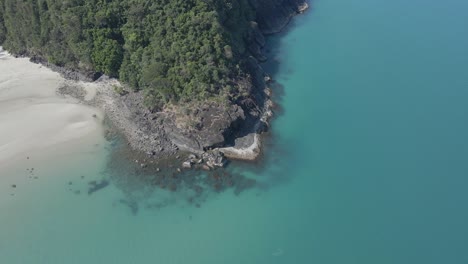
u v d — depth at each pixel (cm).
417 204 8700
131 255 7912
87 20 11062
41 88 11275
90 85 11331
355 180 9212
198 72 10244
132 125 10206
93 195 8900
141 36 10919
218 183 9175
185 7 10819
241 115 10056
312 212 8606
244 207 8725
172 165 9488
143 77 10581
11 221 8406
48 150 9719
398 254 7862
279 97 11388
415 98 11344
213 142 9625
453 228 8269
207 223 8450
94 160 9562
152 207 8712
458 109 11006
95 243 8094
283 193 8975
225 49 10669
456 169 9431
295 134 10319
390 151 9869
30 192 8906
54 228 8312
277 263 7775
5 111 10600
